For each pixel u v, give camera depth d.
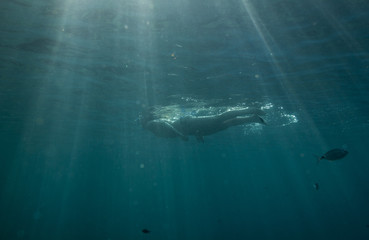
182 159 56.75
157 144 37.25
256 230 43.34
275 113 20.83
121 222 52.81
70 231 42.72
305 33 9.01
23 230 41.62
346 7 7.48
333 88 14.70
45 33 9.16
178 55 10.81
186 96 16.11
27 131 27.77
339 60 11.06
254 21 8.35
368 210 66.00
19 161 55.00
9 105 18.11
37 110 19.61
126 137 32.31
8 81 13.66
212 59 11.10
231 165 75.56
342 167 76.56
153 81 13.77
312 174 108.81
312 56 10.75
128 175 102.06
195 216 66.81
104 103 18.08
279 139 34.84
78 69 12.34
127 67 12.09
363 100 17.16
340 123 25.08
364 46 9.80
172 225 48.75
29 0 7.37
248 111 9.07
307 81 13.59
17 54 10.71
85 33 9.20
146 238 36.22
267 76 12.94
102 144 37.69
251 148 43.25
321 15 7.92
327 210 72.69
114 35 9.34
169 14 8.07
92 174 95.00
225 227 47.12
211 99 16.70
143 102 17.59
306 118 22.77
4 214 74.19
